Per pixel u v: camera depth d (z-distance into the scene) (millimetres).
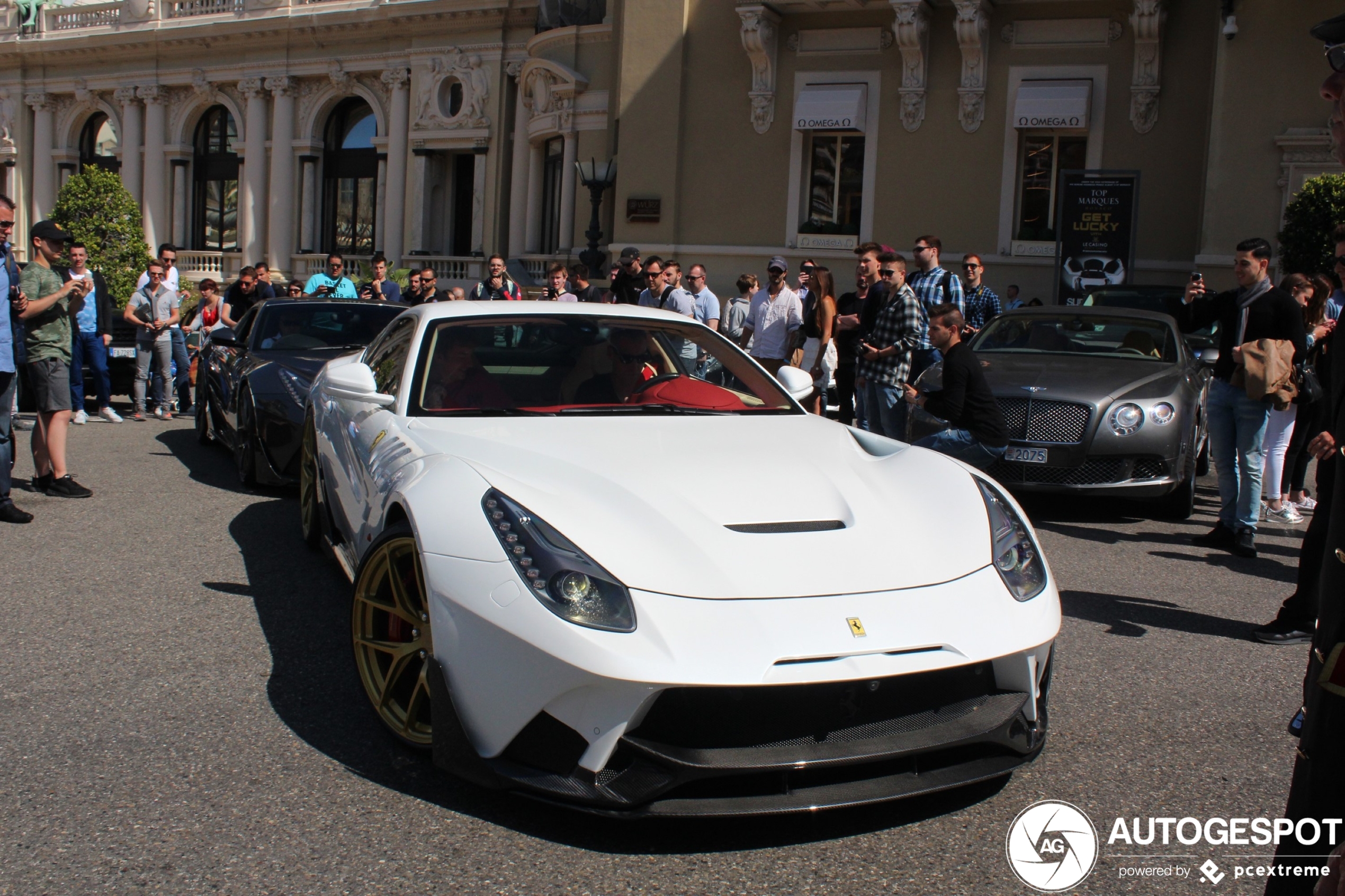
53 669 3826
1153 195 15656
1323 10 13859
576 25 22594
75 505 6770
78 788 2912
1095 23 15820
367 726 3373
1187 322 7992
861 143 17344
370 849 2633
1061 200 14008
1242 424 6219
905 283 7684
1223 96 14414
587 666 2541
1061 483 6988
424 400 3965
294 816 2783
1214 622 4910
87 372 12047
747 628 2617
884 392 7566
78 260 11266
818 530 2996
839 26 17188
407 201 27734
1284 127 14148
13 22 33875
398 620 3240
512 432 3588
